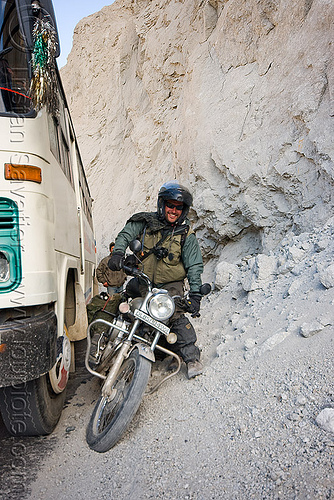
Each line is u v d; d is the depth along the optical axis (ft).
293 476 7.44
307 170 19.31
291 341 11.35
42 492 8.96
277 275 16.40
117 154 60.39
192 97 27.71
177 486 8.25
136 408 9.91
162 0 47.42
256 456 8.30
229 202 23.18
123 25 68.33
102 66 69.46
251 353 11.90
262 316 14.10
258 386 10.39
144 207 43.52
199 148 24.89
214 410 10.38
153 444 9.87
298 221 19.03
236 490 7.67
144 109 51.65
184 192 12.25
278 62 22.61
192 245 12.80
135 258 12.78
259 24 23.81
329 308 11.53
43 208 10.22
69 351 12.36
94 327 13.70
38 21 10.73
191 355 12.69
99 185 60.85
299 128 20.11
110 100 67.05
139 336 11.20
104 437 9.97
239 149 22.30
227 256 24.43
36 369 9.50
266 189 21.08
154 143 45.32
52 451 10.68
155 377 13.94
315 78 19.79
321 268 13.64
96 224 56.18
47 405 11.18
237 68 25.57
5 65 10.90
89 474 9.42
